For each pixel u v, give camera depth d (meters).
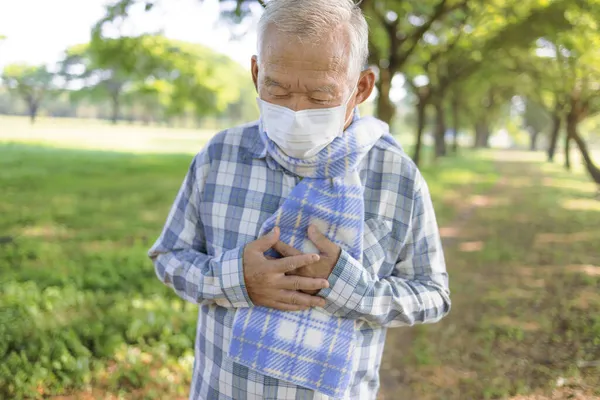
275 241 1.33
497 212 11.43
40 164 19.58
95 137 43.78
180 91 15.26
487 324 4.69
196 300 1.41
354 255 1.33
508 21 11.20
